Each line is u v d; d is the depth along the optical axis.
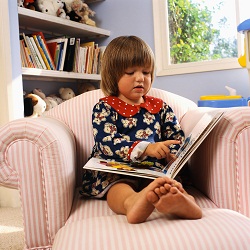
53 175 0.91
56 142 0.92
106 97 1.17
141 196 0.75
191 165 1.18
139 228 0.71
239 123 0.90
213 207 0.91
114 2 2.98
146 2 2.86
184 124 1.21
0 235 1.58
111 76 1.16
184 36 2.79
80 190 1.06
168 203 0.73
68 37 2.74
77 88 2.99
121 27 2.96
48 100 2.51
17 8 2.12
